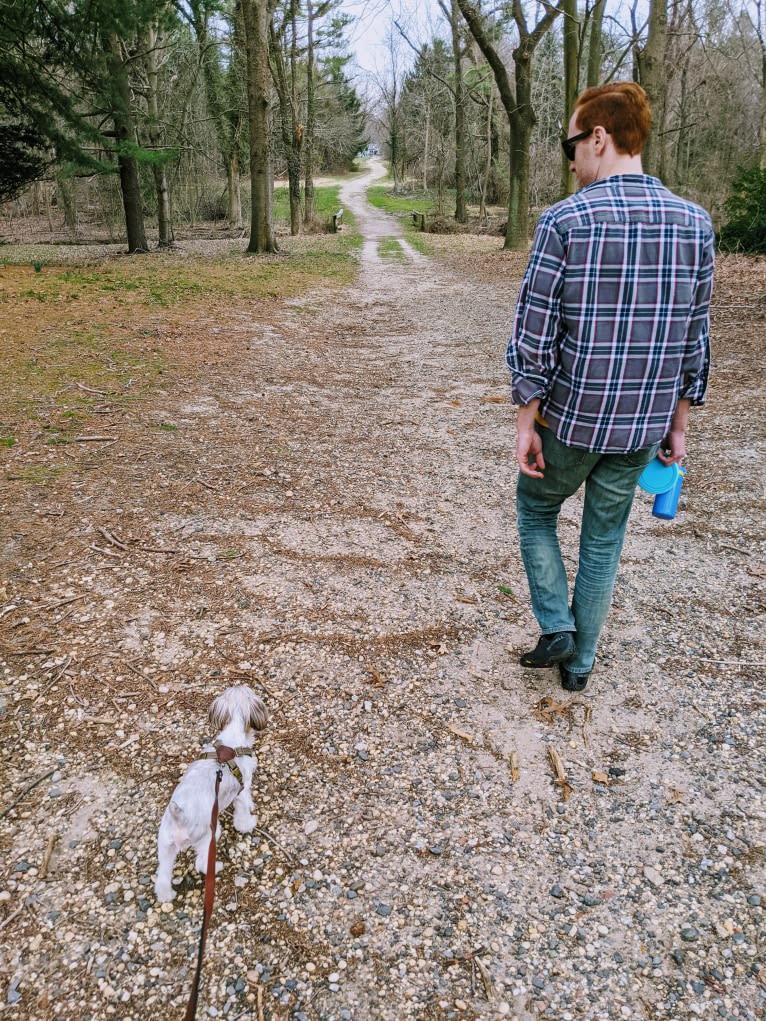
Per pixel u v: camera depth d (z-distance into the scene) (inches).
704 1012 78.5
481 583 161.3
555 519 122.8
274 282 634.2
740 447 238.7
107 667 129.3
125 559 163.2
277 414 273.3
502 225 1429.6
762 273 607.8
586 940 86.2
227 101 1515.7
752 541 177.8
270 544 174.4
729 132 1393.9
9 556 160.4
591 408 101.8
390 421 274.1
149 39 1061.8
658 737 117.5
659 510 117.7
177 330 400.8
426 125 2118.6
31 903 88.9
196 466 217.2
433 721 120.6
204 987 80.5
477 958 84.1
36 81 639.1
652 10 748.6
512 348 102.4
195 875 93.5
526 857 96.7
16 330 372.5
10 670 127.3
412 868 95.0
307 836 99.4
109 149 749.9
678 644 140.0
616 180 98.0
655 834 100.0
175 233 1482.5
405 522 190.1
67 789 105.0
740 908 89.6
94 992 79.7
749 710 122.6
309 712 121.6
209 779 90.7
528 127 985.5
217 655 134.0
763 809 103.7
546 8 882.8
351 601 152.6
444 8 1432.1
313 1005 79.1
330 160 3267.7
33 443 223.9
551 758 113.2
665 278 96.5
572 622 121.1
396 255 981.2
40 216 2000.5
